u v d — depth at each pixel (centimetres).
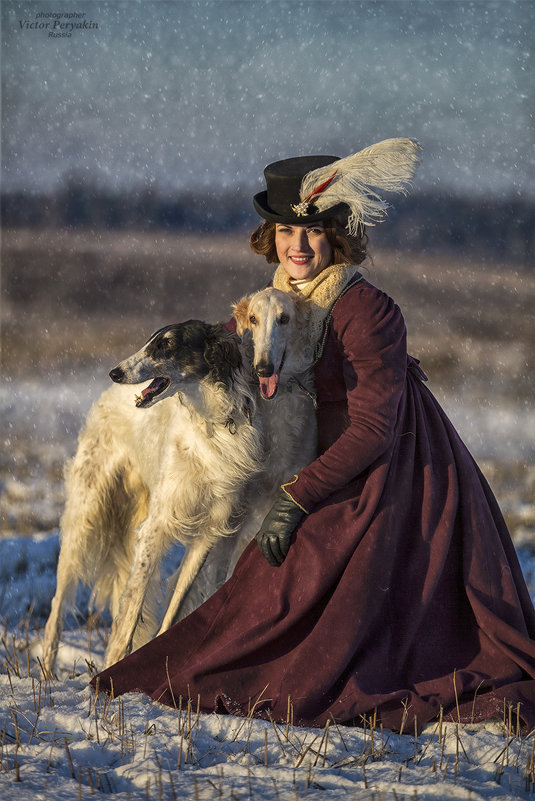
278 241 764
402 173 712
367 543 692
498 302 4072
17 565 1238
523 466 1884
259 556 720
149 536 789
